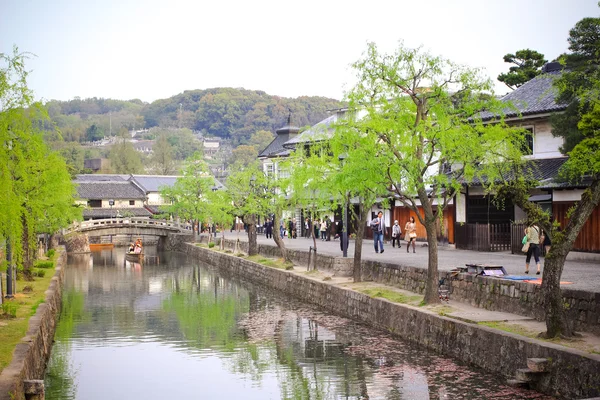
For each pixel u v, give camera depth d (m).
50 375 22.50
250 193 52.12
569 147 29.31
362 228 33.25
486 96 25.36
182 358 24.78
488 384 18.20
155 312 36.16
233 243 69.38
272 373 22.20
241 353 25.33
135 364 23.95
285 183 41.97
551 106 35.88
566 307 18.95
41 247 56.94
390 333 25.73
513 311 21.81
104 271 61.97
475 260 33.38
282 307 35.66
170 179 126.69
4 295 27.97
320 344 25.73
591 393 14.74
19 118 19.59
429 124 23.23
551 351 16.17
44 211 40.34
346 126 25.81
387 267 31.62
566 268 27.64
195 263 71.44
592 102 20.45
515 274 25.78
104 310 37.09
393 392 18.77
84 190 112.38
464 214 43.22
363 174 24.12
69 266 67.75
